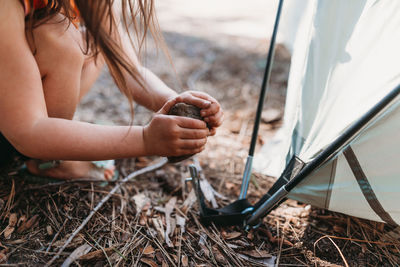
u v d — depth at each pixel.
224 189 1.32
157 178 1.33
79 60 0.92
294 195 0.96
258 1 4.53
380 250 0.98
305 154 0.98
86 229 1.00
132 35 2.28
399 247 0.97
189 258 0.95
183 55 2.69
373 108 0.77
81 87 1.08
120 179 1.31
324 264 0.93
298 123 1.07
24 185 1.13
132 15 0.78
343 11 0.95
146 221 1.07
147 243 0.98
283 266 0.93
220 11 4.06
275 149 1.43
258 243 1.01
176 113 0.87
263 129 1.79
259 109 1.13
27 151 0.78
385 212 0.89
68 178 1.17
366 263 0.94
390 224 0.94
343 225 1.07
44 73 0.89
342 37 0.95
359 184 0.89
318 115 0.99
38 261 0.87
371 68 0.89
